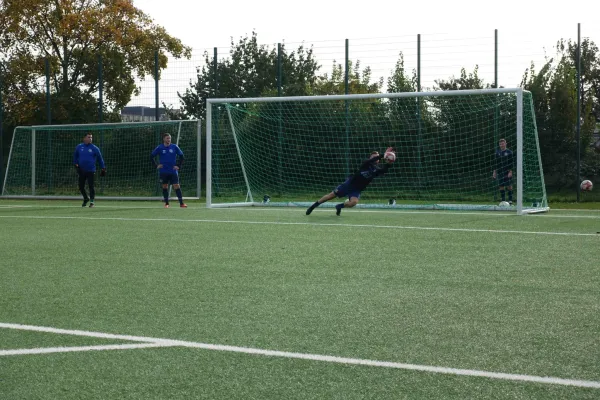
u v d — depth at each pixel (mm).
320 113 20797
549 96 21094
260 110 20922
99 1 31453
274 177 20750
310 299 5559
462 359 3900
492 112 19500
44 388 3484
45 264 7406
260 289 5984
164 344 4242
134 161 23703
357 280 6371
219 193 20797
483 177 19516
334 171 20734
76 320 4895
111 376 3650
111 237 9797
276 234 10062
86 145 17438
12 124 28438
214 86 22906
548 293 5719
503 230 10406
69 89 28203
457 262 7352
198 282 6328
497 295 5660
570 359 3887
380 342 4262
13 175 25375
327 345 4203
